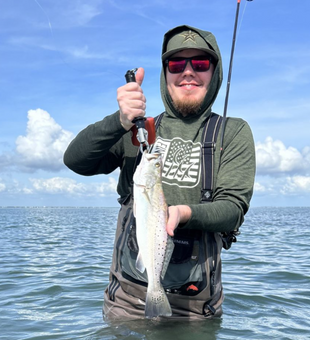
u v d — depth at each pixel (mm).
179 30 3564
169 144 3422
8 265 8984
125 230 3383
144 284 3256
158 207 2723
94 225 27500
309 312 4973
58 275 7688
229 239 3400
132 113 2781
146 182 2705
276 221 34719
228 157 3250
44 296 5891
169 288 3227
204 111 3510
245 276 7590
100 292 6105
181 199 3227
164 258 2744
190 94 3416
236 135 3332
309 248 12500
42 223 29859
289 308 5152
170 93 3504
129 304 3383
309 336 3873
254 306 5184
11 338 3900
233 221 3006
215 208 2898
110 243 14250
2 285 6738
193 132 3402
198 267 3197
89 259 9977
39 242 14547
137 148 3439
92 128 3020
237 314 4656
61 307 5199
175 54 3463
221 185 3131
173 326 3340
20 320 4574
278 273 7898
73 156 3166
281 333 3920
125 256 3330
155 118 3688
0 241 14883
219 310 3572
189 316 3367
